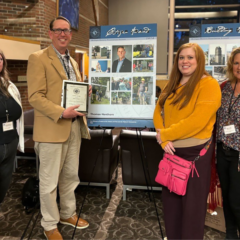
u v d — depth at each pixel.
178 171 1.65
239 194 1.76
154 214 2.55
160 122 1.81
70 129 2.01
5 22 5.80
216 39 2.48
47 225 2.06
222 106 1.78
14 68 6.01
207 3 8.14
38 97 1.87
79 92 1.98
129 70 2.28
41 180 2.03
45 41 6.12
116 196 2.94
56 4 6.65
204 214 1.69
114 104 2.32
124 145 2.71
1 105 1.95
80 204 2.74
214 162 1.94
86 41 9.56
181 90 1.66
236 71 1.69
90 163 2.81
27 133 3.72
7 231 2.25
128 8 9.27
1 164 2.06
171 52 6.50
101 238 2.15
